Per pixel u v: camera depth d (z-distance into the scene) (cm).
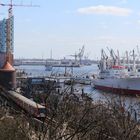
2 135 2194
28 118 2212
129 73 16750
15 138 2111
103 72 17075
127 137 2212
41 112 2450
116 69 16538
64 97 1856
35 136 1827
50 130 1642
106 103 3731
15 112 3519
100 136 1948
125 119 2377
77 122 1795
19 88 11388
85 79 16700
